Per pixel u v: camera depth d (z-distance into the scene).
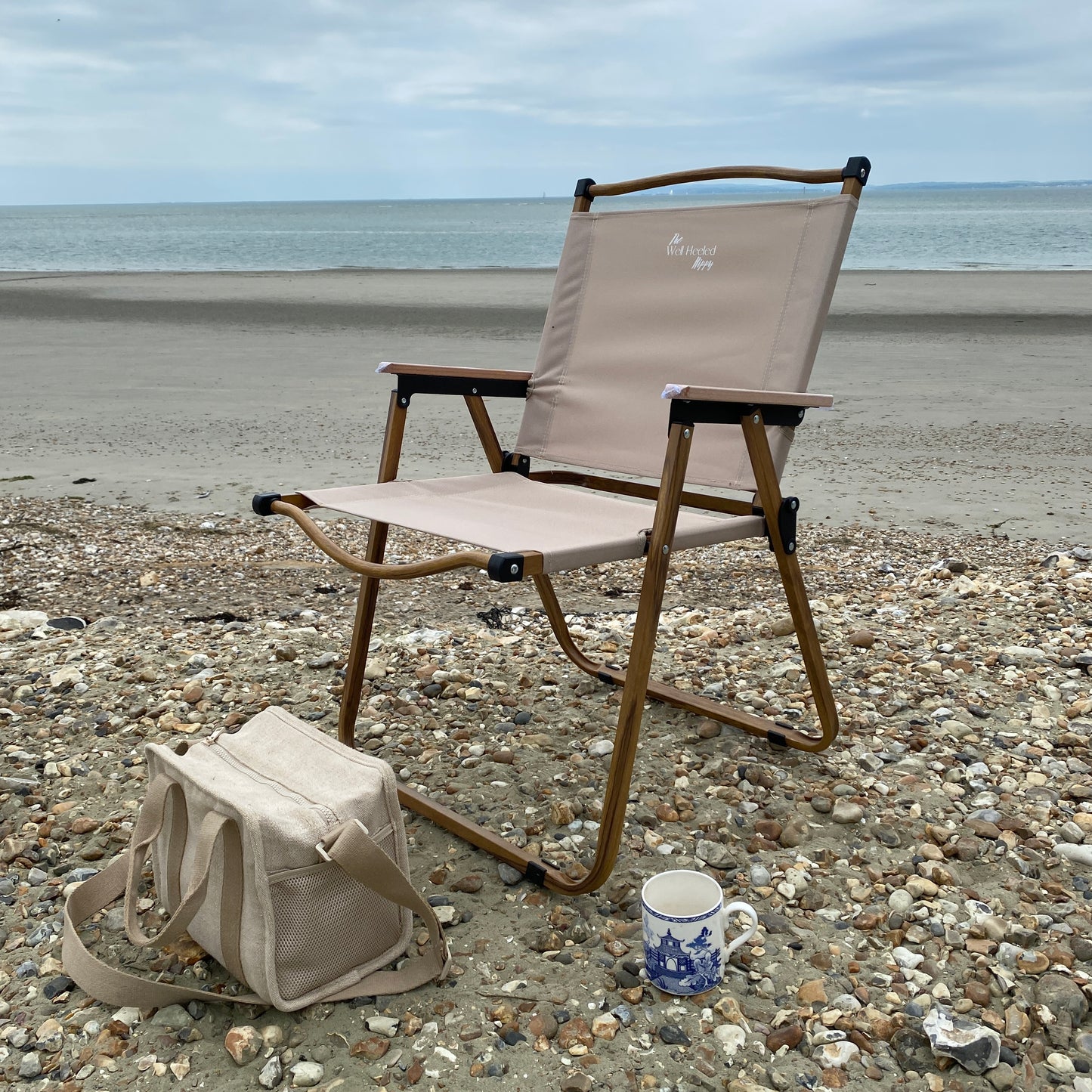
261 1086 1.43
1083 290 20.55
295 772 1.72
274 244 56.31
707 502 2.25
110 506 5.45
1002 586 3.69
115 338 13.88
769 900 1.85
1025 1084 1.42
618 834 1.76
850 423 8.16
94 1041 1.52
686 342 2.37
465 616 3.68
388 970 1.65
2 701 2.72
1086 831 2.06
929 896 1.84
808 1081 1.42
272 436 7.53
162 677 2.91
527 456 2.62
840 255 2.16
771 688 2.82
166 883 1.72
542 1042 1.50
